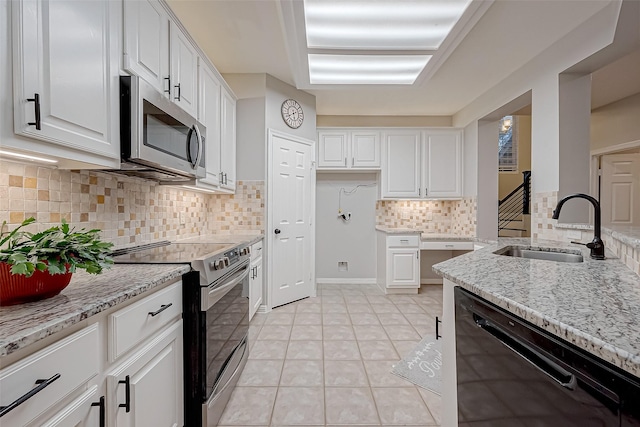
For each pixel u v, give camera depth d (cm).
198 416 137
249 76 316
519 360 77
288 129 343
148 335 108
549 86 254
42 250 81
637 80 308
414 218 441
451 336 118
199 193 295
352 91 356
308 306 336
